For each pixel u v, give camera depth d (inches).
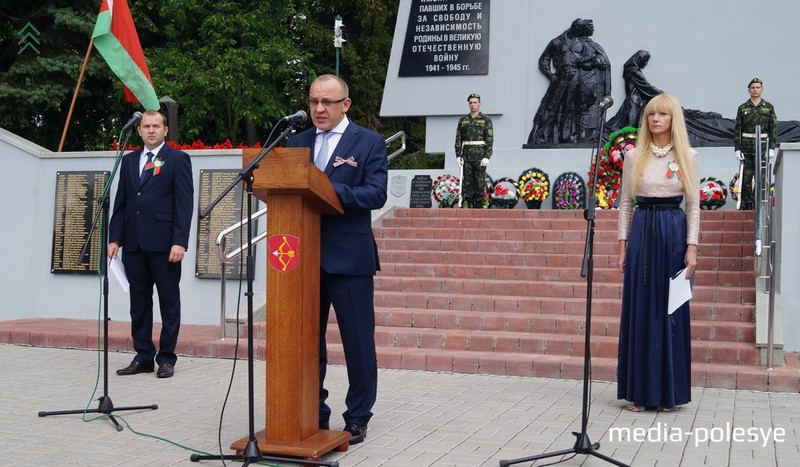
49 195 454.6
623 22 633.0
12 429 232.5
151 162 318.3
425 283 418.9
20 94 730.8
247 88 944.9
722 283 390.0
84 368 331.0
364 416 220.7
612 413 259.0
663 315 260.1
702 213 467.8
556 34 646.5
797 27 606.5
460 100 660.1
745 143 509.0
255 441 195.2
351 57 1069.8
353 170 214.4
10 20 764.0
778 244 375.2
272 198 198.8
